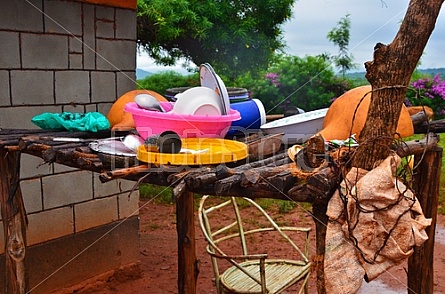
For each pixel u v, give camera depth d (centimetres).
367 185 155
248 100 270
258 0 831
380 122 158
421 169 235
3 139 249
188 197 239
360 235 157
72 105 339
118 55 365
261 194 167
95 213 365
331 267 157
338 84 837
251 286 263
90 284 365
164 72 998
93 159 205
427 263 242
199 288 371
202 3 783
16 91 309
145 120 222
